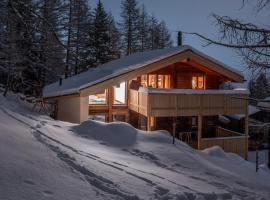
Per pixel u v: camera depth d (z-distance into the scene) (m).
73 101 19.17
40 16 8.53
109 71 20.59
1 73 22.72
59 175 5.90
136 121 21.95
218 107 20.47
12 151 6.41
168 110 19.36
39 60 23.55
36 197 4.66
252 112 29.17
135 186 6.53
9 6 8.34
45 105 23.84
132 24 44.25
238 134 21.48
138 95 20.34
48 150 7.73
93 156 8.94
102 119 23.75
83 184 5.79
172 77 22.86
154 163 10.85
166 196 6.22
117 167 8.05
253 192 8.90
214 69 21.34
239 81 21.83
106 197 5.39
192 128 22.97
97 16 36.97
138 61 20.83
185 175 9.62
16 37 14.01
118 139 13.33
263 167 15.52
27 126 10.81
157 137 14.39
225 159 14.68
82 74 27.12
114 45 43.34
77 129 14.32
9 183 4.83
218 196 7.39
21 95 25.09
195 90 19.86
